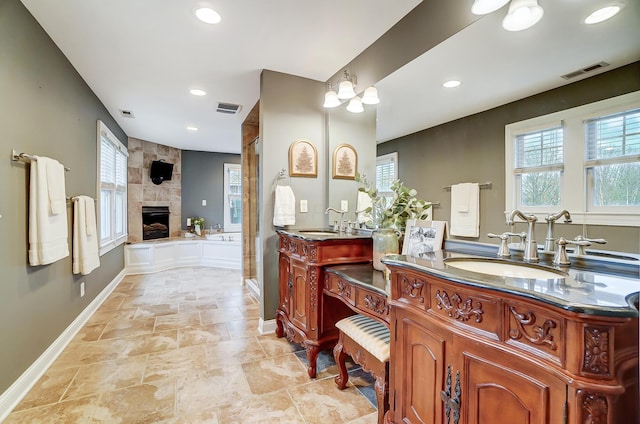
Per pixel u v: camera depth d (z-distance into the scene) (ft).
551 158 4.14
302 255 7.30
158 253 17.42
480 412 3.16
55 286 7.57
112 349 7.83
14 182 5.84
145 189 18.30
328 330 6.82
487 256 4.73
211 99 11.19
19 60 5.96
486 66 4.96
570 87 3.91
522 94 4.49
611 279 3.18
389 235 6.21
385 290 4.86
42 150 6.93
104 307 11.14
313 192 9.43
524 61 4.42
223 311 10.79
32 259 6.28
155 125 14.82
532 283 2.99
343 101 8.89
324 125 9.56
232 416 5.34
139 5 5.96
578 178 3.85
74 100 8.87
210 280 15.33
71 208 8.59
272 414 5.40
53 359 7.23
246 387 6.21
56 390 6.06
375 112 7.62
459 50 5.33
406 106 6.64
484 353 3.12
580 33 3.78
